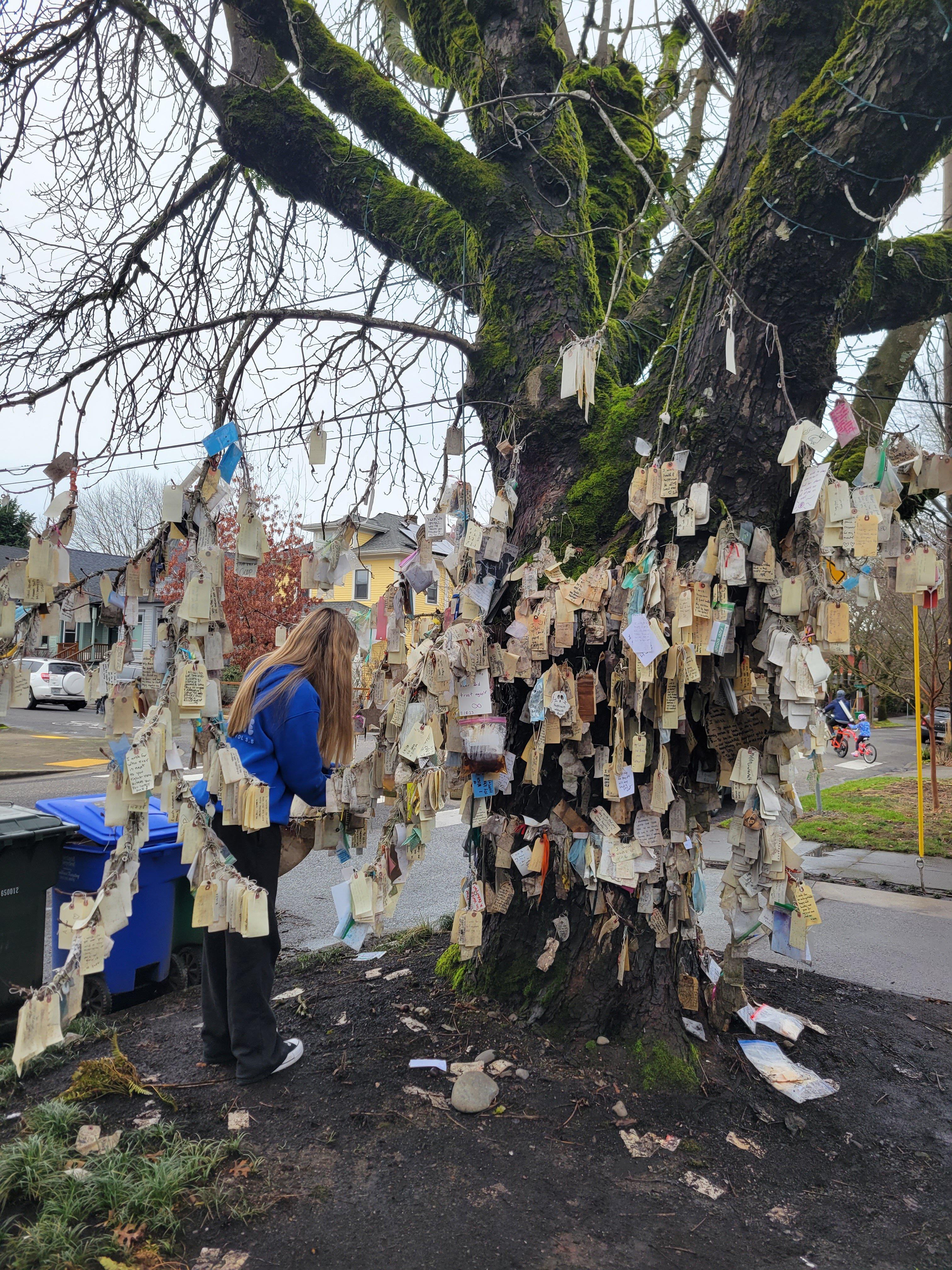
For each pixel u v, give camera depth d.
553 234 2.96
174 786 2.05
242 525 2.15
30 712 21.47
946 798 9.76
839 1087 2.56
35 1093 2.46
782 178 2.26
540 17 3.15
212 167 3.84
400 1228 1.81
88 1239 1.76
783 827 2.64
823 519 2.22
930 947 4.37
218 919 2.07
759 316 2.39
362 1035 2.67
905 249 3.04
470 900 2.55
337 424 3.05
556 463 2.93
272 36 3.31
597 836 2.62
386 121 3.17
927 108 2.04
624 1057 2.51
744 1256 1.78
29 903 3.00
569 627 2.42
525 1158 2.07
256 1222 1.82
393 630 2.65
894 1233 1.90
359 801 2.46
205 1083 2.41
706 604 2.26
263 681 2.47
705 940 3.90
